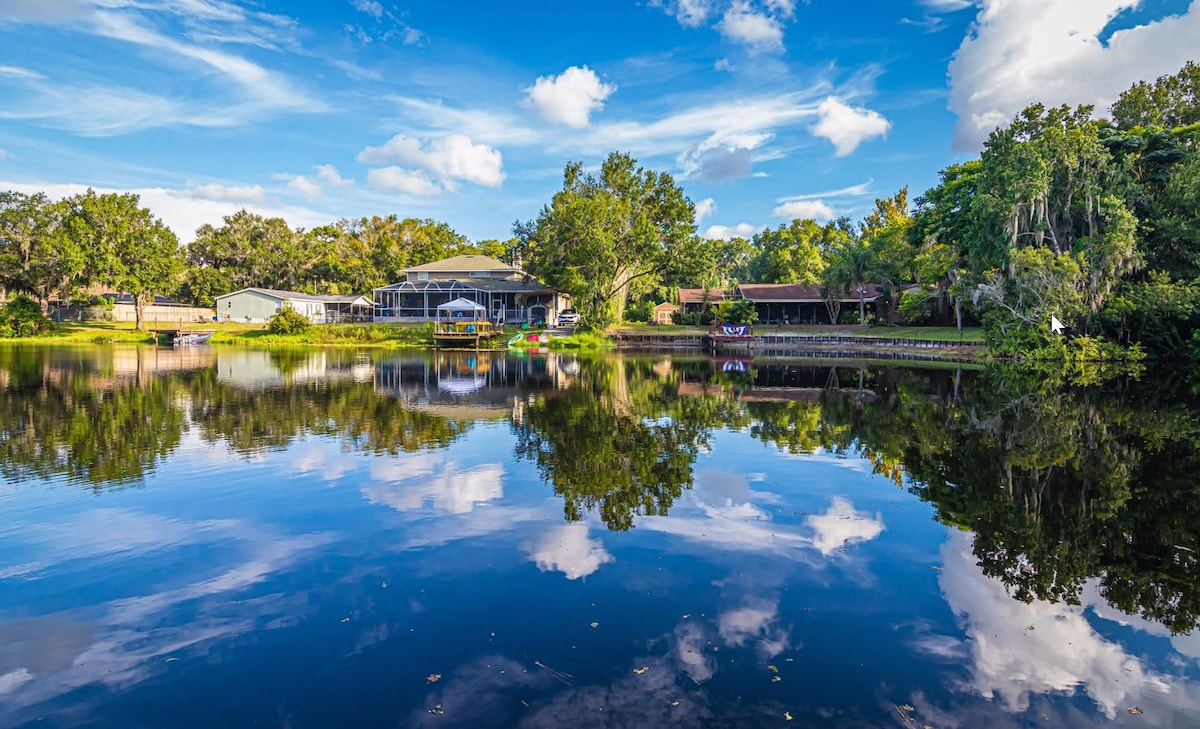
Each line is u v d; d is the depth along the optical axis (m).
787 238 89.94
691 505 8.63
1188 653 4.92
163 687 4.48
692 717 4.09
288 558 6.77
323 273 91.12
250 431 13.92
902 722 4.05
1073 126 34.00
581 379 25.92
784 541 7.26
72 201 58.72
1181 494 9.32
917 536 7.46
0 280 61.78
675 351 49.22
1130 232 29.45
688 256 55.09
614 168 56.88
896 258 53.69
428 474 10.28
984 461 11.39
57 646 5.03
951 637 5.14
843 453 12.03
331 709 4.21
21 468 10.59
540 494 9.14
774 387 23.59
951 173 49.97
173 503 8.70
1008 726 4.03
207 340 51.06
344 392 20.69
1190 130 36.31
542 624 5.31
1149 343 31.72
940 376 27.84
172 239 60.66
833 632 5.20
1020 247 32.53
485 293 61.12
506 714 4.13
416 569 6.45
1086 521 8.05
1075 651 4.95
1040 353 29.95
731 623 5.33
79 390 20.67
